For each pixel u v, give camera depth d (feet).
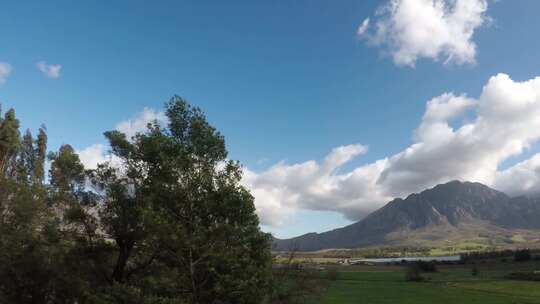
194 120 90.43
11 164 209.15
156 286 79.87
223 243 83.25
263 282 83.25
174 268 85.76
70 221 100.32
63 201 102.94
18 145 209.36
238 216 85.97
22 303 98.43
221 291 78.89
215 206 84.79
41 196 109.29
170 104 91.25
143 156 91.66
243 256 82.33
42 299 99.86
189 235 80.74
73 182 101.50
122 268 97.96
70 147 158.81
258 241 86.38
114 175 98.32
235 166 87.97
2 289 97.04
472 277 559.79
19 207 106.63
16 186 114.01
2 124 211.00
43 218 108.78
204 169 86.79
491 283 485.56
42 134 221.25
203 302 81.20
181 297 80.48
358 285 476.54
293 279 100.89
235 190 85.66
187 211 85.15
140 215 83.25
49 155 108.06
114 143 95.81
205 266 81.61
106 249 100.63
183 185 84.79
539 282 483.51
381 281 524.93
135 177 95.30
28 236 102.53
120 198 96.02
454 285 478.59
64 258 96.84
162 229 78.48
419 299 367.04
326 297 372.38
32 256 97.76
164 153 86.99
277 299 96.17
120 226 95.55
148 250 88.43
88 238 101.55
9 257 97.50
